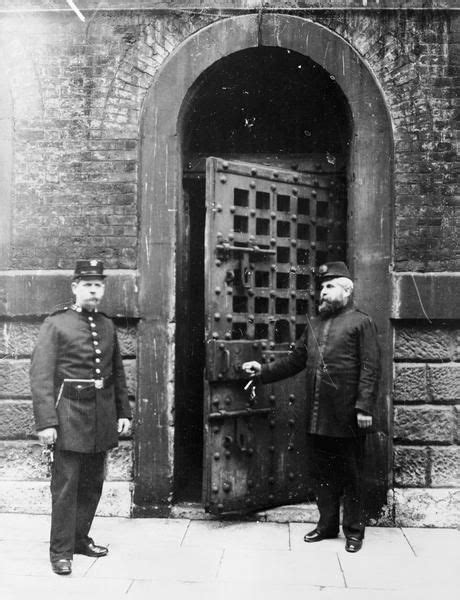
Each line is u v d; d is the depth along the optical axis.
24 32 5.23
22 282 5.07
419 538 4.65
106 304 5.05
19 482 5.07
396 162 5.04
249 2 5.15
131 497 5.02
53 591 3.64
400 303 4.95
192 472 5.66
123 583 3.77
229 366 4.85
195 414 5.78
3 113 5.21
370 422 4.27
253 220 5.05
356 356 4.40
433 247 5.00
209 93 5.48
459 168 5.02
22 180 5.18
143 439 5.03
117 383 4.25
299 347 4.64
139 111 5.16
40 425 3.80
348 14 5.12
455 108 5.05
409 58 5.08
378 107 5.07
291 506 5.11
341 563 4.14
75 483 3.95
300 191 5.32
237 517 5.03
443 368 4.98
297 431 5.21
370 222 5.05
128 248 5.11
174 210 5.09
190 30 5.17
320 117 5.70
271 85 5.60
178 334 5.25
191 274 5.83
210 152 5.64
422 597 3.64
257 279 5.25
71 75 5.20
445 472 4.96
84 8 5.19
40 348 3.94
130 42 5.18
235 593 3.65
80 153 5.16
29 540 4.47
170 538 4.56
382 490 4.94
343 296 4.49
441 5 5.08
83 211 5.14
